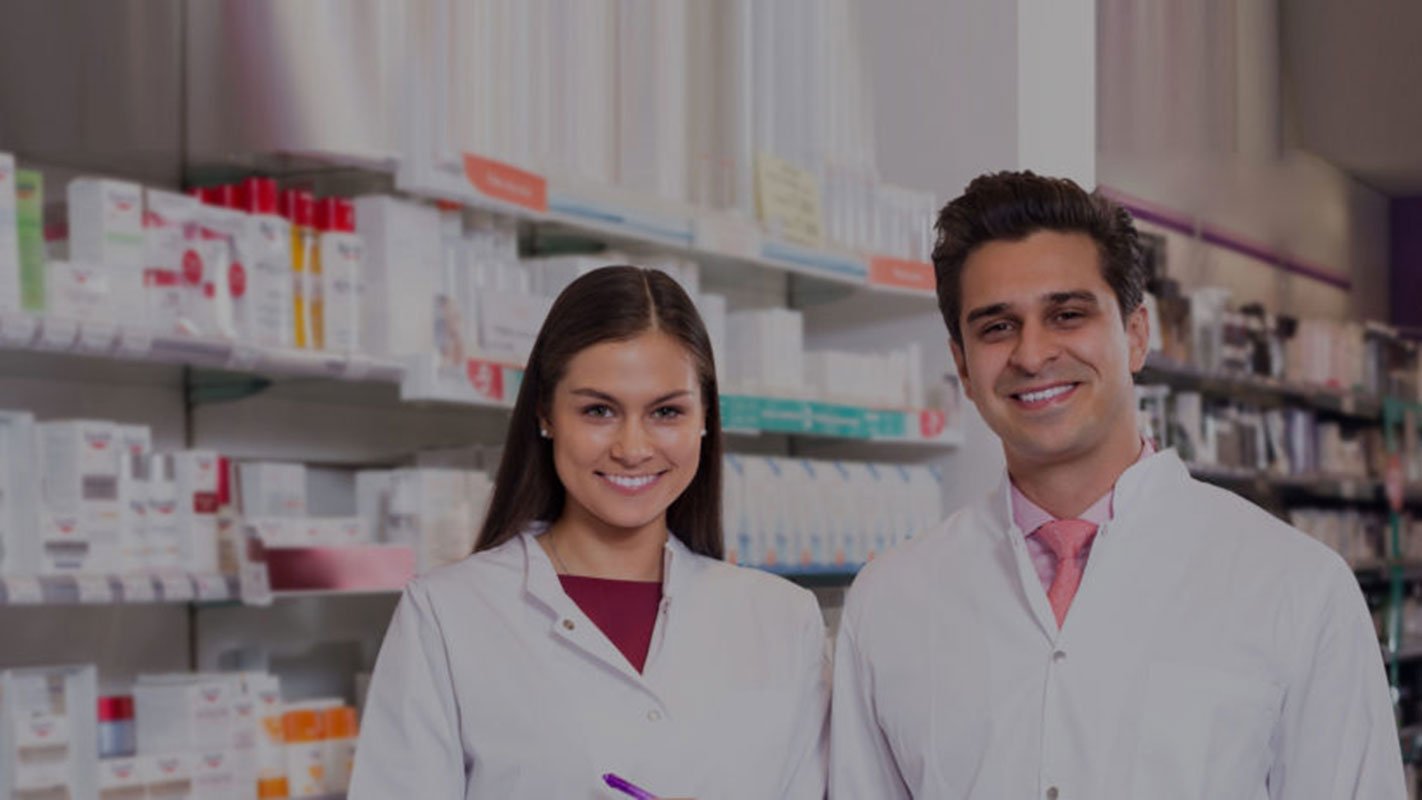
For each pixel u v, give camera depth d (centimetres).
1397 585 692
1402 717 675
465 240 349
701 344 214
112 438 294
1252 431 627
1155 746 199
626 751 207
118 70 319
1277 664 200
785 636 222
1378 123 642
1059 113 451
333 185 345
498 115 341
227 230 307
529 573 214
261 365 300
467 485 344
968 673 208
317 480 360
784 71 432
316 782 318
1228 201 623
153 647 337
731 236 389
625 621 216
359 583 316
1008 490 213
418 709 210
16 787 277
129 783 290
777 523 410
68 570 284
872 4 467
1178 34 604
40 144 317
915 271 450
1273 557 204
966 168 455
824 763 224
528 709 208
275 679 319
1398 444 703
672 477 210
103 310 288
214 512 308
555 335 210
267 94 316
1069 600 208
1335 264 674
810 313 482
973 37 456
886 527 445
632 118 386
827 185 435
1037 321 199
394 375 319
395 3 319
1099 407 200
